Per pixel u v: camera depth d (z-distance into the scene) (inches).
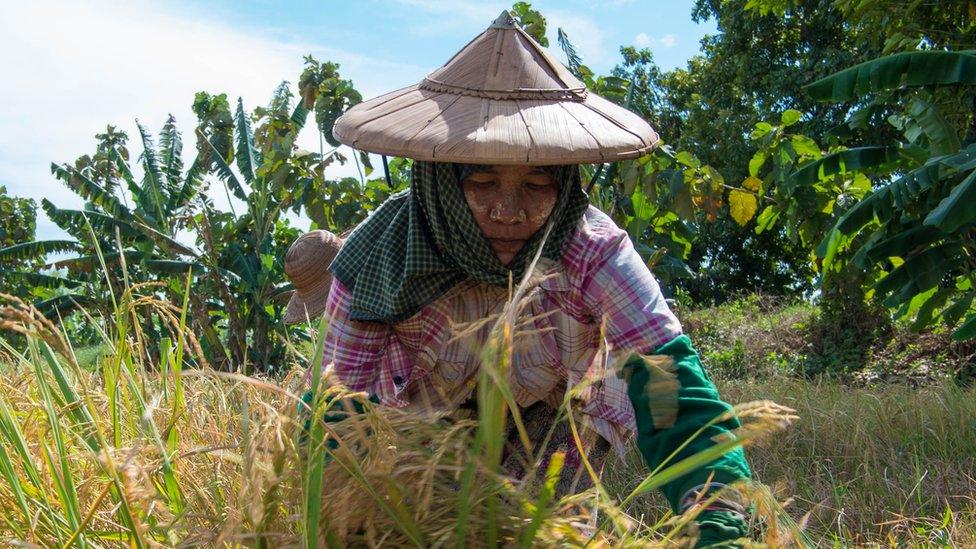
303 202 342.0
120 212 409.7
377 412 47.3
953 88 341.4
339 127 76.9
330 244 142.5
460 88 74.8
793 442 173.8
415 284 75.5
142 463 53.2
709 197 294.2
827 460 164.7
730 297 831.7
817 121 772.6
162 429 62.3
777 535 44.4
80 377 58.8
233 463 56.6
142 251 389.7
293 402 47.6
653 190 275.3
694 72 988.6
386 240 77.0
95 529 55.9
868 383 327.0
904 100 352.2
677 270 328.5
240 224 395.9
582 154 68.8
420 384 79.7
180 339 62.4
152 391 67.0
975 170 218.4
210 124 470.9
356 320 78.2
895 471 153.2
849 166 275.9
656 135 77.7
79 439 58.5
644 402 65.1
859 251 269.1
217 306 404.8
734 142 804.6
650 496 147.0
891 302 275.1
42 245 426.9
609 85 315.0
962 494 137.8
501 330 42.9
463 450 46.6
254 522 43.5
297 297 147.3
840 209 321.1
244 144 435.5
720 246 945.5
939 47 366.0
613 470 160.1
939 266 262.7
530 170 71.4
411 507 47.2
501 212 71.4
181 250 379.9
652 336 70.0
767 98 810.2
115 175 434.9
